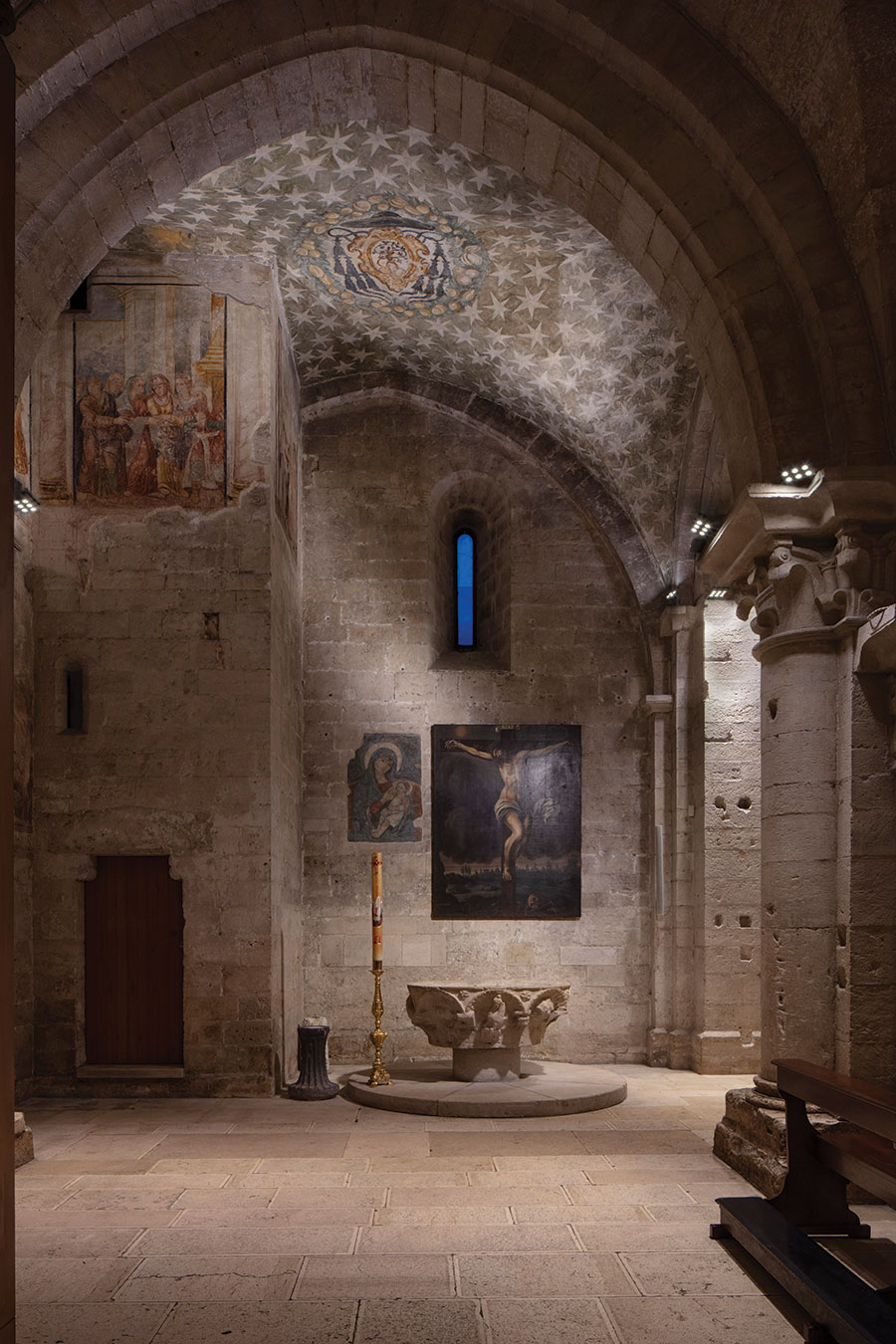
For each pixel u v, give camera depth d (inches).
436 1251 245.6
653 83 289.6
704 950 526.9
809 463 289.0
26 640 463.8
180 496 478.0
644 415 526.3
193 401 480.1
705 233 294.8
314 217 442.3
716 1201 266.7
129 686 470.9
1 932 138.6
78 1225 267.9
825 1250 219.5
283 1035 486.9
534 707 578.6
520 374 540.7
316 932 562.3
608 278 462.0
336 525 587.8
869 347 282.8
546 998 454.6
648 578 573.9
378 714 576.4
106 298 482.6
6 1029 138.7
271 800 467.2
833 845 293.9
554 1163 329.7
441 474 591.5
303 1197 292.8
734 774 533.3
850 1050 279.0
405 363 572.1
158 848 464.8
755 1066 517.7
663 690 571.2
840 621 288.7
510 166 334.0
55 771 468.1
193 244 469.1
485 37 295.6
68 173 285.6
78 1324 203.5
